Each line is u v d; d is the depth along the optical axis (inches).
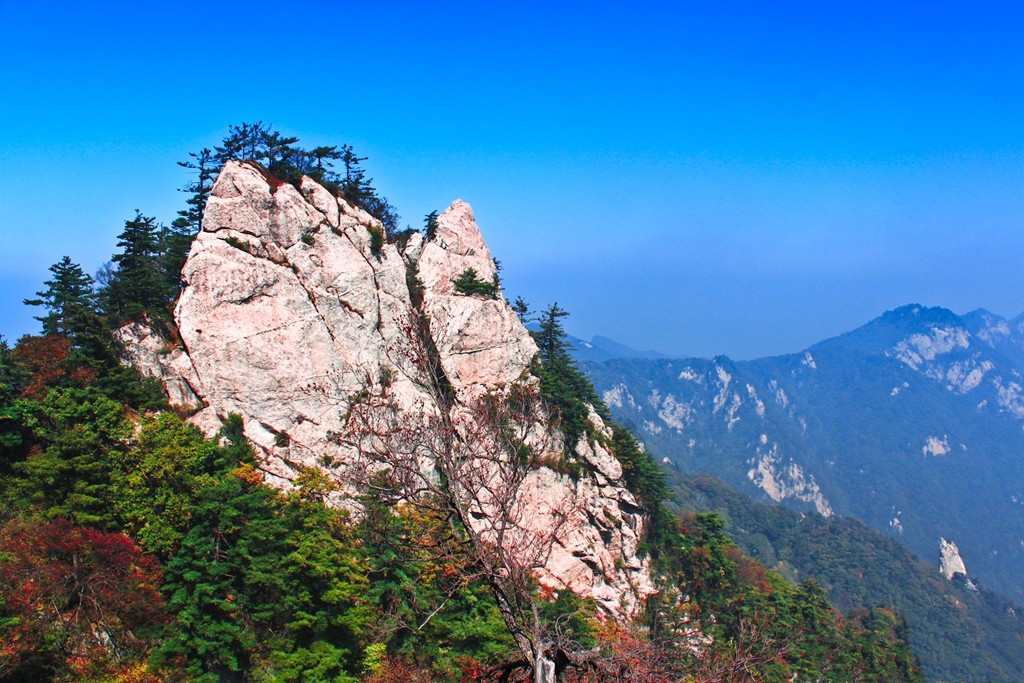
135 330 2522.1
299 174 2773.1
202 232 2578.7
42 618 1581.0
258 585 1929.1
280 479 2397.9
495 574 919.0
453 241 3132.4
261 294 2532.0
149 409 2384.4
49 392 2197.3
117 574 1772.9
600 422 3528.5
